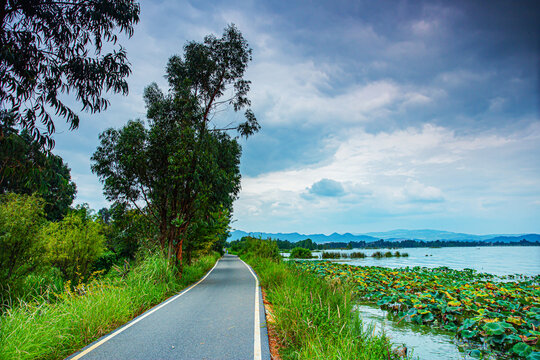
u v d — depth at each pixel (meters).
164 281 12.26
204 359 4.70
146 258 13.46
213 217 18.91
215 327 6.70
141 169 15.36
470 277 20.69
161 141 15.39
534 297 10.99
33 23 6.01
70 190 31.98
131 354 4.93
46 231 15.63
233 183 18.25
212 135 17.73
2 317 5.16
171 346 5.35
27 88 5.92
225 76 18.39
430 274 20.23
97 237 18.66
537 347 5.99
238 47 17.61
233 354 4.92
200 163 15.17
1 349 4.24
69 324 5.74
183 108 16.38
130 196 15.83
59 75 6.29
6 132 6.05
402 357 5.26
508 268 33.94
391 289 13.09
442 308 8.77
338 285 9.30
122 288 9.16
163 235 16.48
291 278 10.43
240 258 55.03
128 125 15.40
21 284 11.38
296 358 4.58
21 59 5.65
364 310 10.48
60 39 6.23
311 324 5.36
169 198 16.30
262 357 4.78
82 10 5.98
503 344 6.33
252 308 8.90
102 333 6.23
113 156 15.51
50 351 4.92
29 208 12.55
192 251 26.58
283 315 6.25
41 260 13.30
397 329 8.05
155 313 8.27
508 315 7.97
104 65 6.39
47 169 7.19
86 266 18.23
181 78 17.58
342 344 3.96
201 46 17.30
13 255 11.95
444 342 6.90
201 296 11.29
